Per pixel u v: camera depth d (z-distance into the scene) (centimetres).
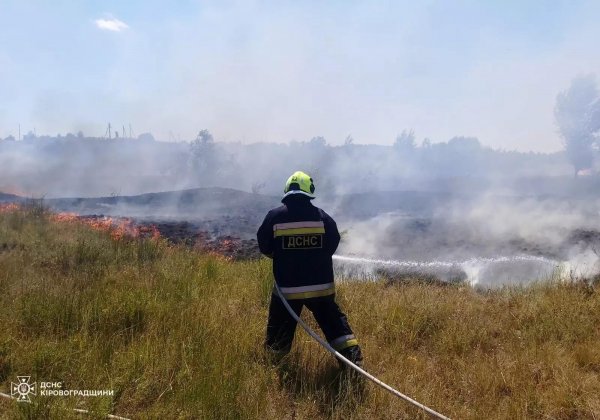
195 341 418
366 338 475
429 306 543
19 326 443
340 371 401
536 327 496
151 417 319
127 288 555
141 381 358
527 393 369
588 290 602
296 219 415
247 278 670
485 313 559
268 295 575
